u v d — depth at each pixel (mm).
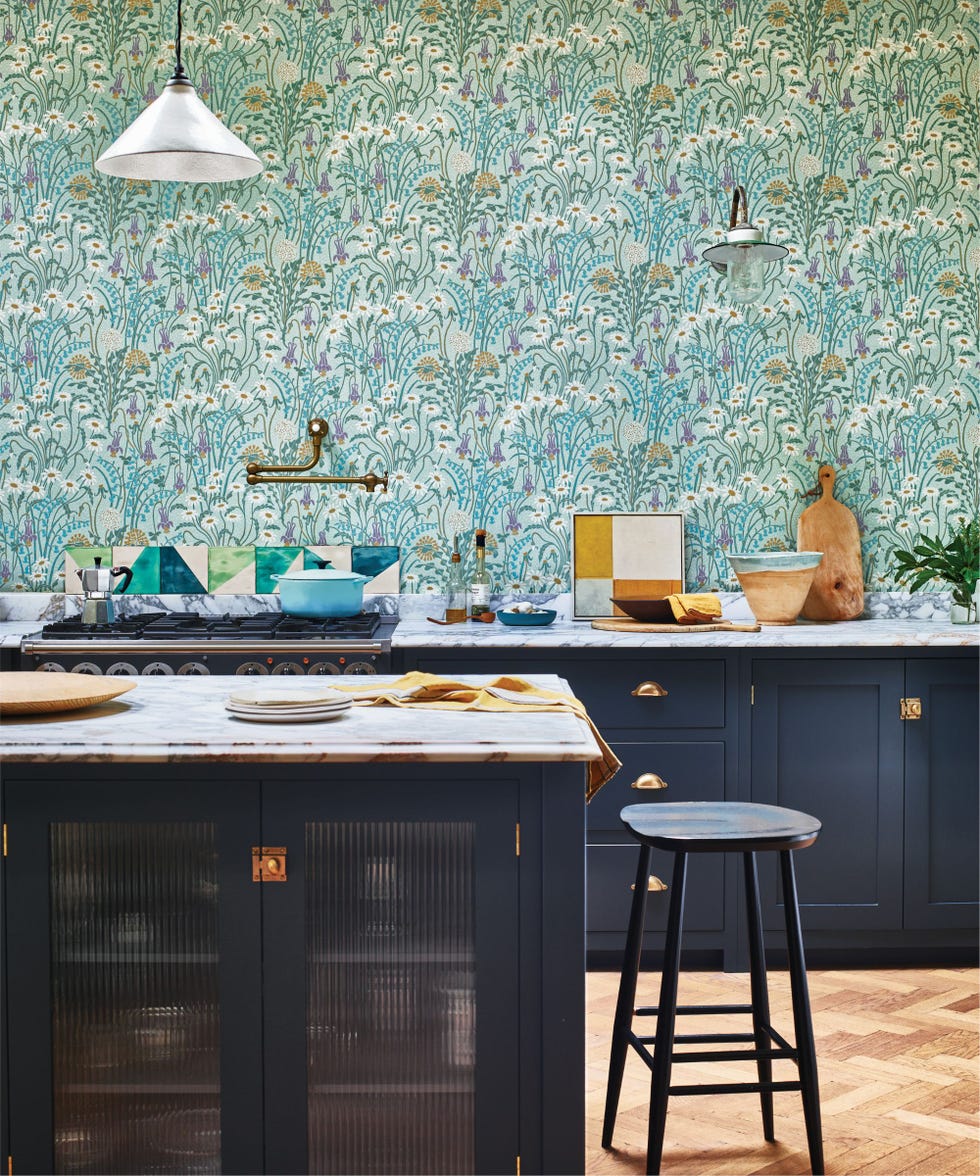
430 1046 2041
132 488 4406
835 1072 2916
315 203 4375
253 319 4387
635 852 3680
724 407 4383
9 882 2043
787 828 2359
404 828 2037
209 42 4363
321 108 4367
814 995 3473
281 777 2029
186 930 2045
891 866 3729
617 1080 2527
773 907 3689
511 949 2031
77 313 4379
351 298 4379
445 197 4375
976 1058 2998
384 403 4395
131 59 4367
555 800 2020
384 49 4363
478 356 4383
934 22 4363
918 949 3771
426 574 4418
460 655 3701
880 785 3727
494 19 4363
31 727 2078
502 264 4379
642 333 4383
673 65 4363
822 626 4082
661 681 3701
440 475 4402
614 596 4371
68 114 4363
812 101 4371
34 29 4359
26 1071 2049
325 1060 2041
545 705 2311
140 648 3689
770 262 4383
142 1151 2051
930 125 4379
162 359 4387
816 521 4359
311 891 2041
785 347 4387
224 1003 2035
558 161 4363
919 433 4402
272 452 4402
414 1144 2045
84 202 4367
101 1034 2049
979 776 3734
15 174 4367
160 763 2023
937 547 4141
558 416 4383
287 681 2689
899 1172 2420
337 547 4418
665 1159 2477
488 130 4367
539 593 4391
